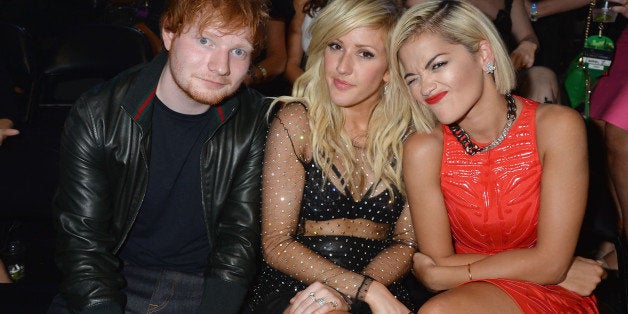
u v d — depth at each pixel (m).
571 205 2.24
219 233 2.49
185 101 2.31
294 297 2.33
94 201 2.35
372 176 2.50
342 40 2.36
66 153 2.35
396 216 2.53
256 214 2.49
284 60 4.08
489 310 2.08
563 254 2.25
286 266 2.41
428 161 2.35
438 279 2.33
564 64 4.51
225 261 2.42
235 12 2.15
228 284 2.39
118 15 4.56
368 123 2.50
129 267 2.52
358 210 2.50
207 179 2.42
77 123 2.32
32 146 3.21
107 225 2.40
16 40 3.73
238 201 2.47
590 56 3.33
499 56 2.24
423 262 2.39
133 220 2.40
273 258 2.43
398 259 2.48
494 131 2.30
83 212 2.34
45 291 2.76
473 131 2.31
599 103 3.35
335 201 2.47
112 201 2.41
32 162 3.15
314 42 2.42
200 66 2.20
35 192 3.11
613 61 3.33
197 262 2.55
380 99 2.48
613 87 3.30
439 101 2.22
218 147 2.41
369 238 2.52
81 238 2.33
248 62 2.25
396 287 2.50
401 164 2.47
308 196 2.48
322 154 2.46
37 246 3.88
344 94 2.39
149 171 2.38
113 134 2.33
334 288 2.33
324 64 2.43
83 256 2.32
